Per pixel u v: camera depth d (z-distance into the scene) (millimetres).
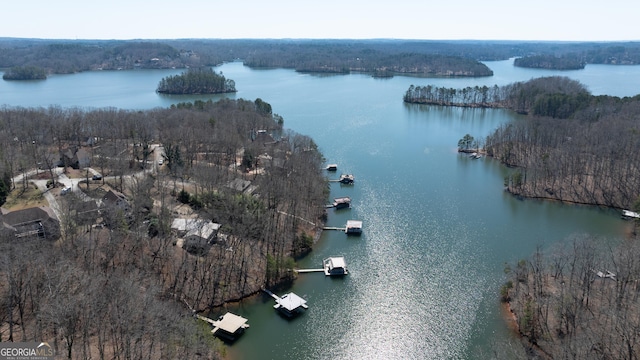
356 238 124375
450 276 105000
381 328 87375
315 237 124125
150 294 76125
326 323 88750
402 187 164750
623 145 169750
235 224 112062
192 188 145750
